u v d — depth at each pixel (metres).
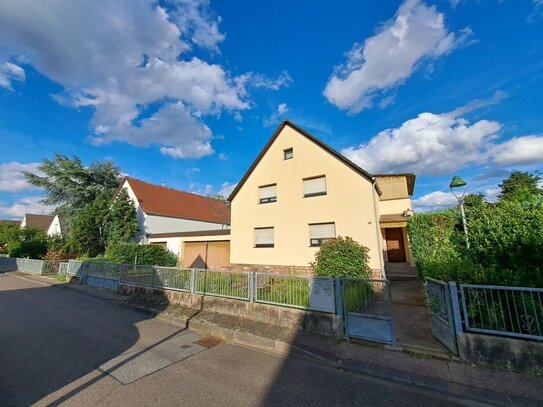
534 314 4.05
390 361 4.54
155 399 3.57
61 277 16.08
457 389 3.72
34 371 4.37
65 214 26.34
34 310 8.65
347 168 12.47
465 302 4.54
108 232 19.88
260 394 3.71
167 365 4.62
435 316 5.28
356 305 5.46
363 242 11.73
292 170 13.90
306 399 3.58
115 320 7.46
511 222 6.87
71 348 5.35
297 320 6.00
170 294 8.78
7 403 3.48
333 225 12.55
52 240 25.22
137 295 10.05
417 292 9.41
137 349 5.34
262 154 14.91
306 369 4.48
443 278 5.30
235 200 15.59
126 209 20.61
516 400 3.46
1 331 6.44
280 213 13.93
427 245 11.01
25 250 24.22
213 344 5.66
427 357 4.57
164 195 25.41
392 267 14.10
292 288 6.24
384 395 3.68
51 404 3.46
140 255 16.88
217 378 4.16
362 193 12.04
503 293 4.34
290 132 14.26
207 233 17.22
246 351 5.29
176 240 18.77
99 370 4.41
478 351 4.24
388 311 5.13
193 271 8.38
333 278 5.73
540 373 3.85
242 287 7.12
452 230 10.59
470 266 5.38
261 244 14.51
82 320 7.44
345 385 3.96
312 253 12.83
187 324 6.91
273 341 5.47
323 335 5.61
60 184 25.11
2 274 19.75
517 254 6.43
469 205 12.62
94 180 26.95
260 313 6.57
